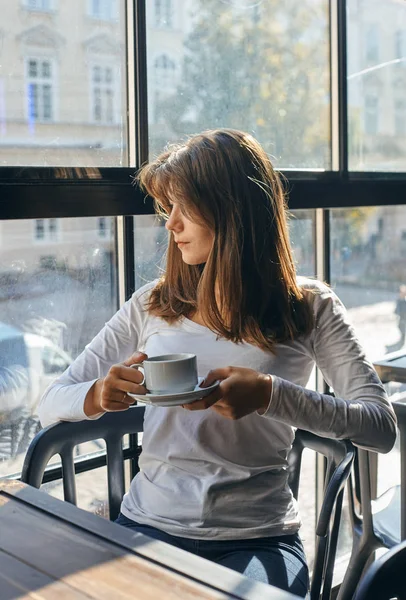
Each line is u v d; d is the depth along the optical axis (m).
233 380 1.18
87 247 1.75
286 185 2.05
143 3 1.75
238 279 1.34
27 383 1.69
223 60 1.96
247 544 1.25
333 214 2.30
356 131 2.32
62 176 1.61
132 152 1.78
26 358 1.68
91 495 1.82
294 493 1.47
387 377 2.05
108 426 1.47
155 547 0.94
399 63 2.43
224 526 1.27
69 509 1.06
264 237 1.37
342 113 2.25
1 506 1.09
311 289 1.44
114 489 1.48
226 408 1.19
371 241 2.44
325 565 1.27
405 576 0.90
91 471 1.81
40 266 1.68
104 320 1.81
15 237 1.63
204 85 1.93
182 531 1.27
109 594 0.83
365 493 1.70
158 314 1.45
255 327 1.35
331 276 2.33
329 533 1.28
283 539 1.28
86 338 1.78
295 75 2.15
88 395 1.35
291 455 1.48
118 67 1.75
